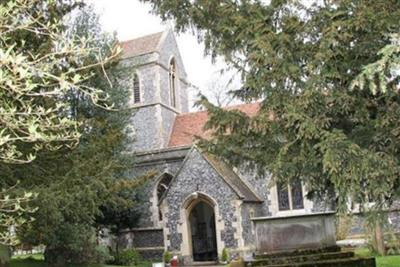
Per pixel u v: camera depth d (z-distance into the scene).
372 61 7.63
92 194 11.34
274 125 8.47
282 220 13.48
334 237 13.20
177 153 24.81
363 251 16.72
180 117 29.67
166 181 24.80
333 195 8.73
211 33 9.42
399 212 18.53
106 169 12.21
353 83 6.23
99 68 11.41
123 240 23.80
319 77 7.54
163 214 22.08
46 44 9.12
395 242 15.62
